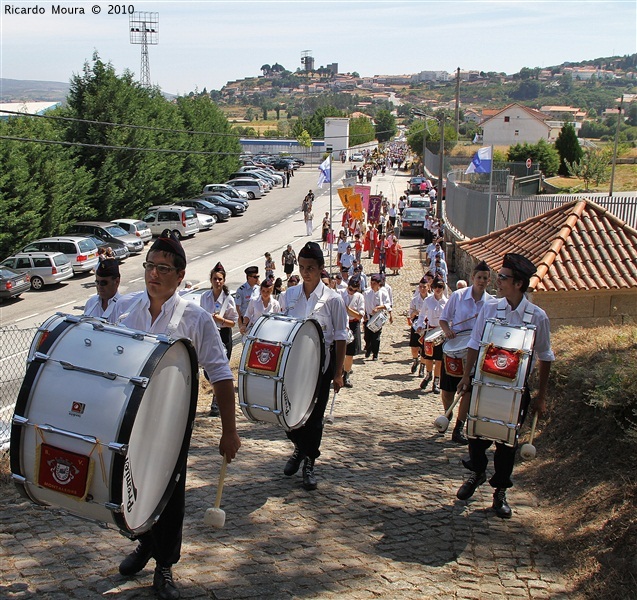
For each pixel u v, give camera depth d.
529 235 16.58
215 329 4.58
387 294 15.46
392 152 103.31
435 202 49.56
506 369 5.70
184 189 52.66
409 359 15.36
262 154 93.50
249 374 6.14
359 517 6.14
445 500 6.61
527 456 5.95
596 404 7.09
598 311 14.05
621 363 7.78
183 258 4.41
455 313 8.56
